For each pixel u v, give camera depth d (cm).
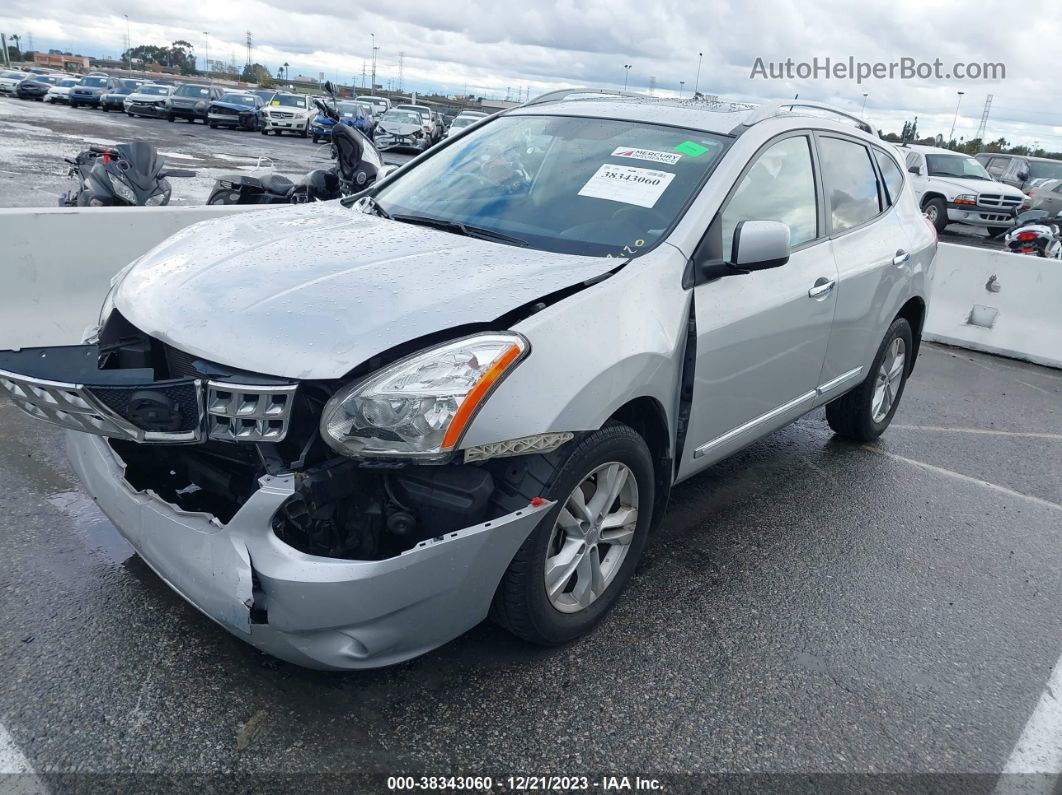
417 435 222
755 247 298
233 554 222
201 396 221
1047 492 480
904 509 434
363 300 247
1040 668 308
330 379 226
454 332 239
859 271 412
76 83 4566
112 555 318
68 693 246
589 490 281
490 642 287
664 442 302
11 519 337
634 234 309
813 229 388
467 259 284
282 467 228
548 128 376
